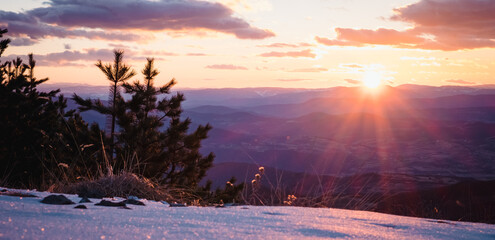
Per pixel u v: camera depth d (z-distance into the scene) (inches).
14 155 395.2
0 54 502.0
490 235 93.8
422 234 89.4
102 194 183.2
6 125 420.2
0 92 450.3
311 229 81.0
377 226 97.1
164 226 74.0
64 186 193.9
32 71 523.8
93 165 354.0
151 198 196.7
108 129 467.8
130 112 489.4
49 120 477.1
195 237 63.7
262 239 66.2
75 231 62.3
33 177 360.8
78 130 446.0
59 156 386.9
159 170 432.5
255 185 193.5
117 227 69.1
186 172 491.8
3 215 74.6
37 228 61.8
